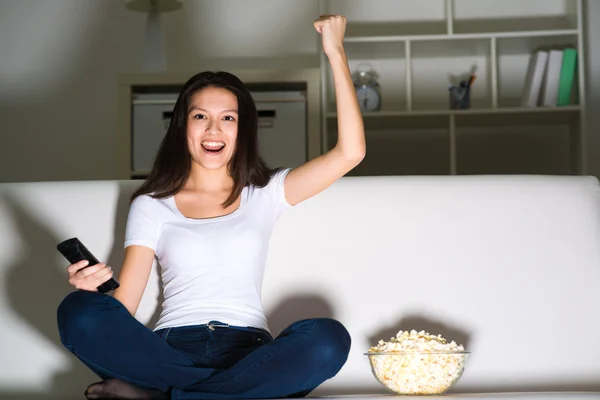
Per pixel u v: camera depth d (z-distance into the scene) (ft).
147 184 7.05
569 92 14.11
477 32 14.57
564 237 7.05
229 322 6.37
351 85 6.83
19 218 7.17
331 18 6.86
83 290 6.02
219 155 6.98
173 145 7.14
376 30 15.03
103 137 15.56
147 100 13.94
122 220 7.14
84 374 6.86
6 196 7.23
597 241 7.05
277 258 7.00
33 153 15.58
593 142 14.93
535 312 6.89
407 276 6.96
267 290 6.95
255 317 6.51
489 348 6.82
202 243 6.61
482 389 6.77
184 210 6.91
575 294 6.93
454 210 7.10
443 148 15.14
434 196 7.13
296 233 7.04
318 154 13.82
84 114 15.58
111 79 15.61
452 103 14.33
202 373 5.89
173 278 6.63
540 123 14.88
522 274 6.97
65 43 15.69
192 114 7.04
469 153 15.14
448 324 6.88
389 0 15.28
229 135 6.98
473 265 6.98
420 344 6.12
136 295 6.63
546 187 7.18
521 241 7.04
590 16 15.05
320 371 5.92
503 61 15.06
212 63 15.49
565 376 6.78
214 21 15.53
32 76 15.67
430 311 6.90
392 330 6.87
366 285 6.95
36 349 6.93
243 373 5.79
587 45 15.01
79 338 5.83
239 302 6.50
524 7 15.17
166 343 6.09
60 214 7.16
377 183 7.17
